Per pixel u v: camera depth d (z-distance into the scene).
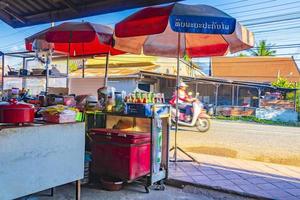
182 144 6.86
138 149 3.19
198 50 4.68
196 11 2.90
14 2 4.30
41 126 2.37
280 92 16.98
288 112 14.63
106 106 3.46
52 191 3.10
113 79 14.06
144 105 3.24
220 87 18.25
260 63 24.75
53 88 4.43
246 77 24.02
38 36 3.86
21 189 2.25
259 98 16.62
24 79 5.16
